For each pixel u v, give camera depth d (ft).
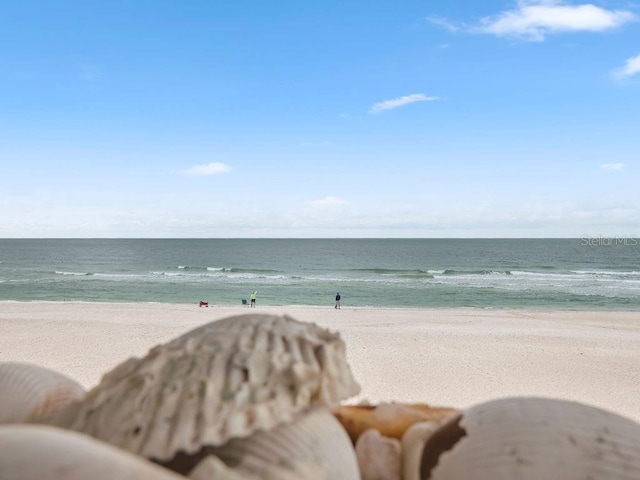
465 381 49.19
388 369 53.88
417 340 72.33
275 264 362.33
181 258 429.79
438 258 423.64
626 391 46.39
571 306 148.46
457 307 146.41
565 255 454.81
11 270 291.17
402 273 272.72
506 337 76.28
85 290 188.65
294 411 5.98
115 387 6.18
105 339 68.44
